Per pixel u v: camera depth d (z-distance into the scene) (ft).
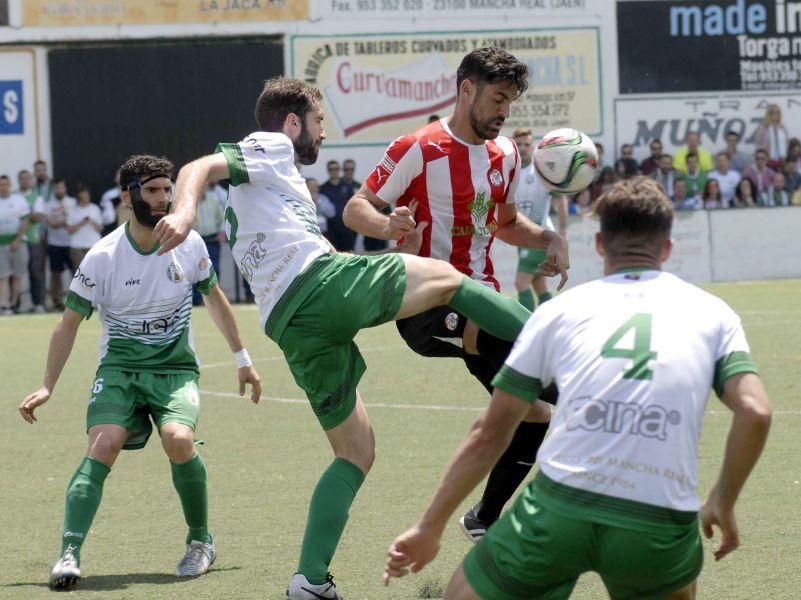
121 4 126.00
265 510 37.93
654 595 19.58
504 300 28.35
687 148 128.98
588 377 19.35
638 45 130.72
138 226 32.35
